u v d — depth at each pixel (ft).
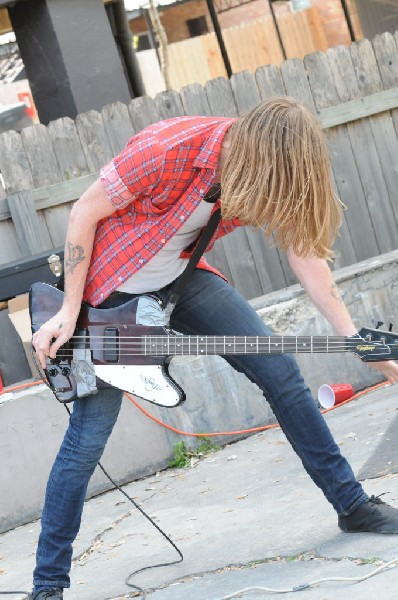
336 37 41.11
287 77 24.17
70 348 11.93
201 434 19.62
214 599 11.39
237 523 14.65
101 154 22.34
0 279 17.54
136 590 12.59
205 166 11.07
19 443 18.29
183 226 11.63
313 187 10.96
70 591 13.35
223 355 12.45
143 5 39.45
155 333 11.78
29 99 37.78
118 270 11.73
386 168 25.02
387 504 12.46
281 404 12.31
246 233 23.39
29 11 26.68
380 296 21.74
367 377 21.44
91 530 16.49
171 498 17.28
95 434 11.98
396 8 41.24
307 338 11.62
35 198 21.52
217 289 12.41
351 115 24.50
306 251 11.35
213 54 40.04
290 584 11.21
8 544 17.15
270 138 10.89
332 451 12.40
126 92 27.43
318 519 13.57
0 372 19.53
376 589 10.30
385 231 24.98
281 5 40.63
